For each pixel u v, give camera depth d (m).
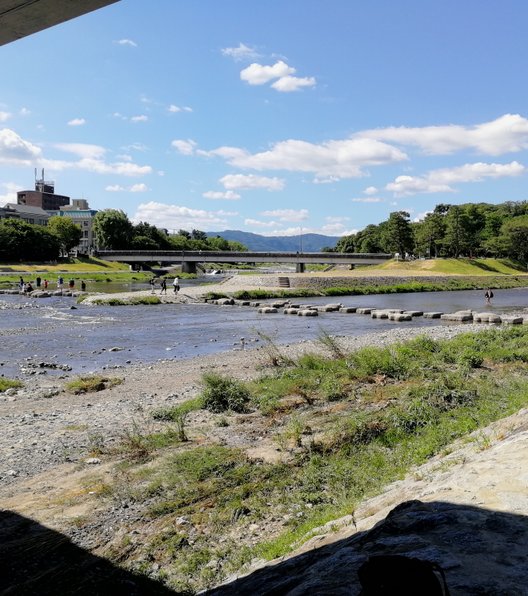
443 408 14.15
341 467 10.39
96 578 6.96
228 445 11.91
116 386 19.09
